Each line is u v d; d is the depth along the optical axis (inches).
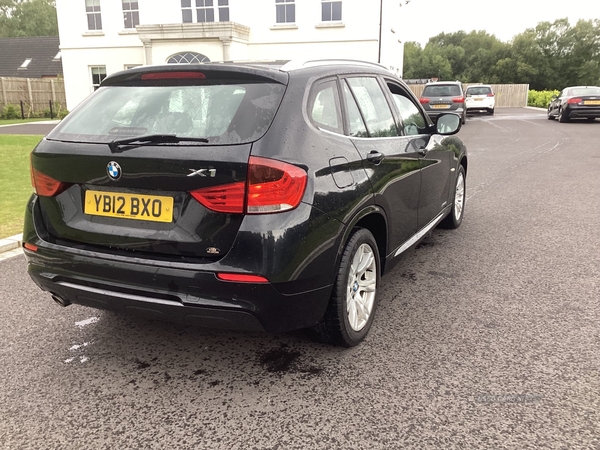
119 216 105.0
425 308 146.7
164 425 96.5
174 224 100.0
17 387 109.4
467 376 110.8
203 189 96.4
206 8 917.2
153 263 100.1
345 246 114.0
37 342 129.3
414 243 160.7
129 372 115.3
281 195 96.2
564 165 414.3
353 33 884.0
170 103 108.7
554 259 188.2
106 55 979.3
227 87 107.5
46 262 112.3
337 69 128.6
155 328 137.5
